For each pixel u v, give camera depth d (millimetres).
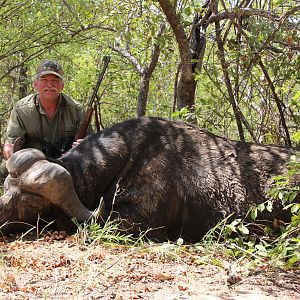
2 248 3055
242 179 3553
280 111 4754
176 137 3686
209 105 4727
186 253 3123
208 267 2916
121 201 3527
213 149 3666
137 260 2930
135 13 5113
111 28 6227
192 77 4852
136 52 6246
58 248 3062
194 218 3551
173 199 3541
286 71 4508
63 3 6422
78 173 3578
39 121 4227
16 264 2766
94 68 7332
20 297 2344
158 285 2574
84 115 4367
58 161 3557
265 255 2982
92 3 6000
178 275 2740
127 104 7484
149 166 3566
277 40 4402
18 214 3381
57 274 2639
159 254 3037
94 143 3682
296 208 2926
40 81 4184
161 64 6672
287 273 2877
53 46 6922
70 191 3334
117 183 3566
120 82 7121
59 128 4289
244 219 3422
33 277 2590
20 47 6711
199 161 3607
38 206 3381
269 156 3633
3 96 8625
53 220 3488
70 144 4293
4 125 7914
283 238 3055
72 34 6559
